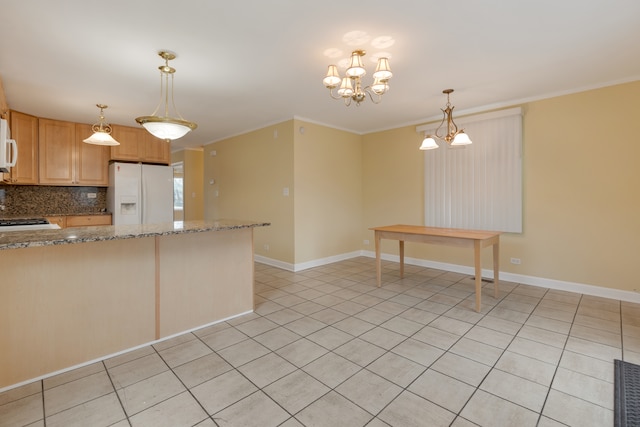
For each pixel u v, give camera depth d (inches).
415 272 181.5
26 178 165.6
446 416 64.6
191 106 159.9
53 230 93.5
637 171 127.6
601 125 134.2
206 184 258.2
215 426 62.1
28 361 76.5
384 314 119.2
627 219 130.3
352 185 219.8
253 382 76.8
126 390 73.8
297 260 186.5
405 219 201.6
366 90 140.2
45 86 128.3
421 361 86.0
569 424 62.1
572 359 86.2
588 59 110.3
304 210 189.2
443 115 179.9
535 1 77.3
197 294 107.0
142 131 200.8
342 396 71.3
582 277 140.9
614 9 80.7
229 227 105.7
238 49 100.3
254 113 174.6
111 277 89.0
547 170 147.7
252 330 106.0
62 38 91.9
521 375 79.0
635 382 75.5
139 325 94.3
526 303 129.6
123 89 133.2
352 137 219.0
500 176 159.5
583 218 139.8
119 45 96.7
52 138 176.7
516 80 129.2
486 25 88.0
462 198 173.2
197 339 99.7
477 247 121.6
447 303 130.5
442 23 86.9
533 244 153.1
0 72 114.5
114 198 185.2
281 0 75.7
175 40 94.2
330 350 92.3
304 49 101.0
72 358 82.8
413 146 196.2
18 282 75.3
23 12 78.6
